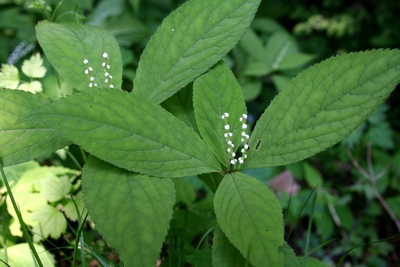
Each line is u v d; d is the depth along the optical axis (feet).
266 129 2.01
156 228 1.85
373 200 3.97
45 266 2.20
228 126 2.02
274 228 1.83
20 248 2.22
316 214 3.56
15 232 2.32
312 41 5.70
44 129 2.00
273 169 3.84
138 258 1.82
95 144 1.87
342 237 3.79
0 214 2.39
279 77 4.43
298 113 1.98
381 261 3.69
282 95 2.01
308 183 3.94
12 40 3.94
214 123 2.06
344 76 1.95
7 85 2.36
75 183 2.62
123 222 1.85
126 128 1.91
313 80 1.98
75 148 2.58
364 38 5.75
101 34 2.19
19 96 2.03
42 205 2.37
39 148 1.98
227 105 2.08
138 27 4.07
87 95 1.89
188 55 2.10
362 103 1.92
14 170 2.47
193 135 1.99
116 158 1.88
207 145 2.02
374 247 3.75
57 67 2.11
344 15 5.61
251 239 1.82
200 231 2.45
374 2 5.83
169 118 1.97
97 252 2.20
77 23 2.20
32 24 3.78
